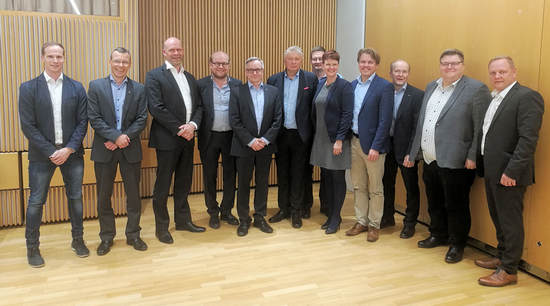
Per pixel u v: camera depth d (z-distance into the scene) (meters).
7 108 3.83
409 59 4.25
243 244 3.64
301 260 3.31
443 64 3.23
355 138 3.72
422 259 3.35
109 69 4.08
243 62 5.52
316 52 4.30
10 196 3.97
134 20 4.12
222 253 3.43
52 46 3.06
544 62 2.89
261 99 3.79
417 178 3.80
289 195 4.33
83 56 3.97
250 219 4.00
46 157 3.13
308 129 4.00
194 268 3.14
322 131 3.79
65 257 3.31
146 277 2.98
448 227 3.40
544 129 2.90
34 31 3.81
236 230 3.99
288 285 2.88
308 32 5.76
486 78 3.38
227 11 5.36
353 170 3.81
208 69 5.36
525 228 3.09
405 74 3.70
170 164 3.63
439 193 3.55
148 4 4.98
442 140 3.25
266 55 5.62
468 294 2.78
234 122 3.74
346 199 5.15
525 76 3.04
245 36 5.48
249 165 3.85
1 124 3.83
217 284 2.88
